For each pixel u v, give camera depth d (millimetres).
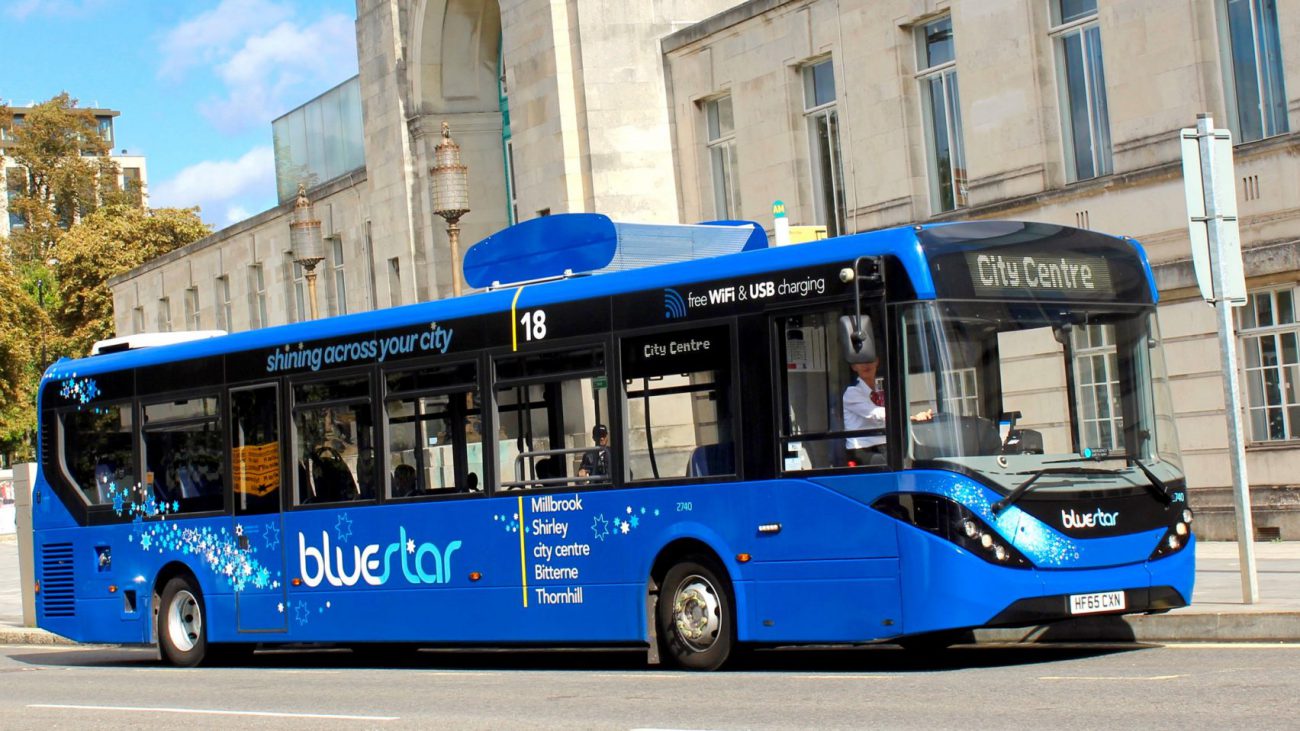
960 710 10461
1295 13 21781
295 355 18453
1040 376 13383
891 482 13156
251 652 20594
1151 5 23578
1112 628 14812
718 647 14414
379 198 41844
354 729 11477
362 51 42156
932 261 13211
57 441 21516
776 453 13969
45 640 25859
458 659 18578
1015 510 12828
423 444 16969
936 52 28172
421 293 40594
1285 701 9945
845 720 10344
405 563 17047
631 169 33812
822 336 13719
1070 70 25531
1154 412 13797
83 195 108750
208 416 19484
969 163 26953
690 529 14531
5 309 72688
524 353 16031
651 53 34031
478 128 40031
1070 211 25016
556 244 16938
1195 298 23438
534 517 15836
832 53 29781
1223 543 22781
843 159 29812
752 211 32000
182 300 59312
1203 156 14883
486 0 39188
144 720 13023
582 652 18375
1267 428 22766
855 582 13344
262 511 18719
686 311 14719
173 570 20016
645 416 14984
